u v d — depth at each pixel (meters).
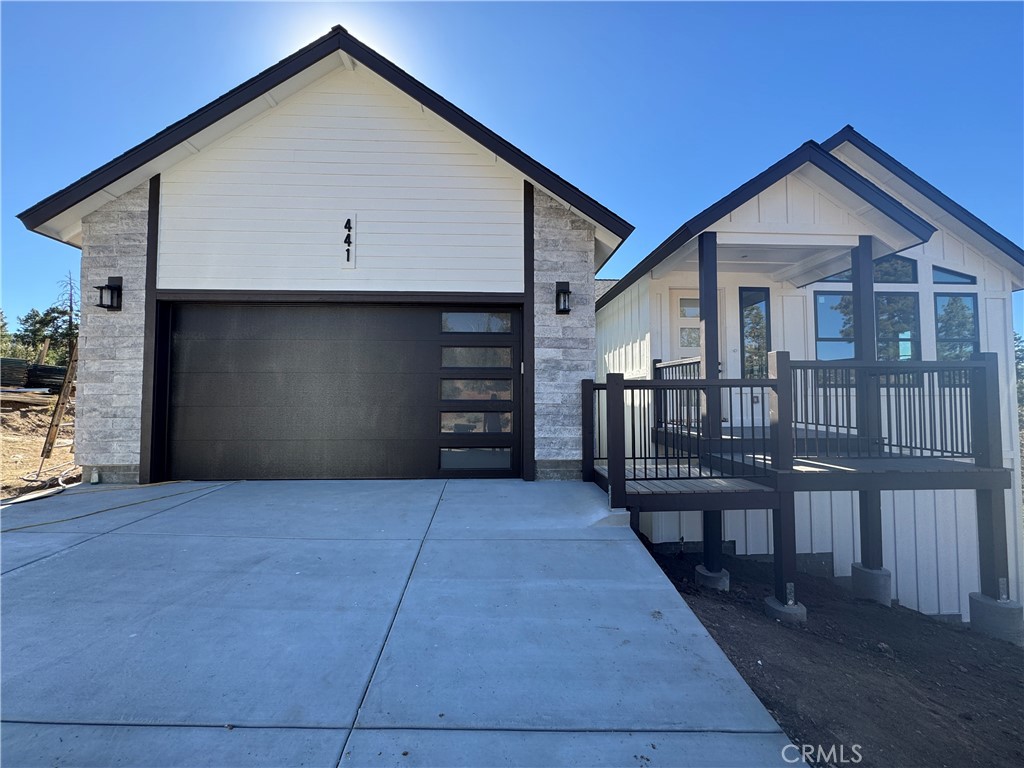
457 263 5.87
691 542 7.24
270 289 5.75
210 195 5.74
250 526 3.95
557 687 1.98
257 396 5.86
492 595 2.78
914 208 7.33
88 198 5.48
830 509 7.18
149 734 1.68
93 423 5.57
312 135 5.84
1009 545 6.94
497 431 5.96
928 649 4.64
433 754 1.61
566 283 5.86
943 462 5.14
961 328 7.39
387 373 5.94
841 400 7.32
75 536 3.69
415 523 4.04
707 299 5.57
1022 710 3.59
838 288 7.58
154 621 2.46
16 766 1.54
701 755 1.63
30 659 2.11
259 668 2.07
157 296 5.66
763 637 3.76
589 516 4.18
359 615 2.54
